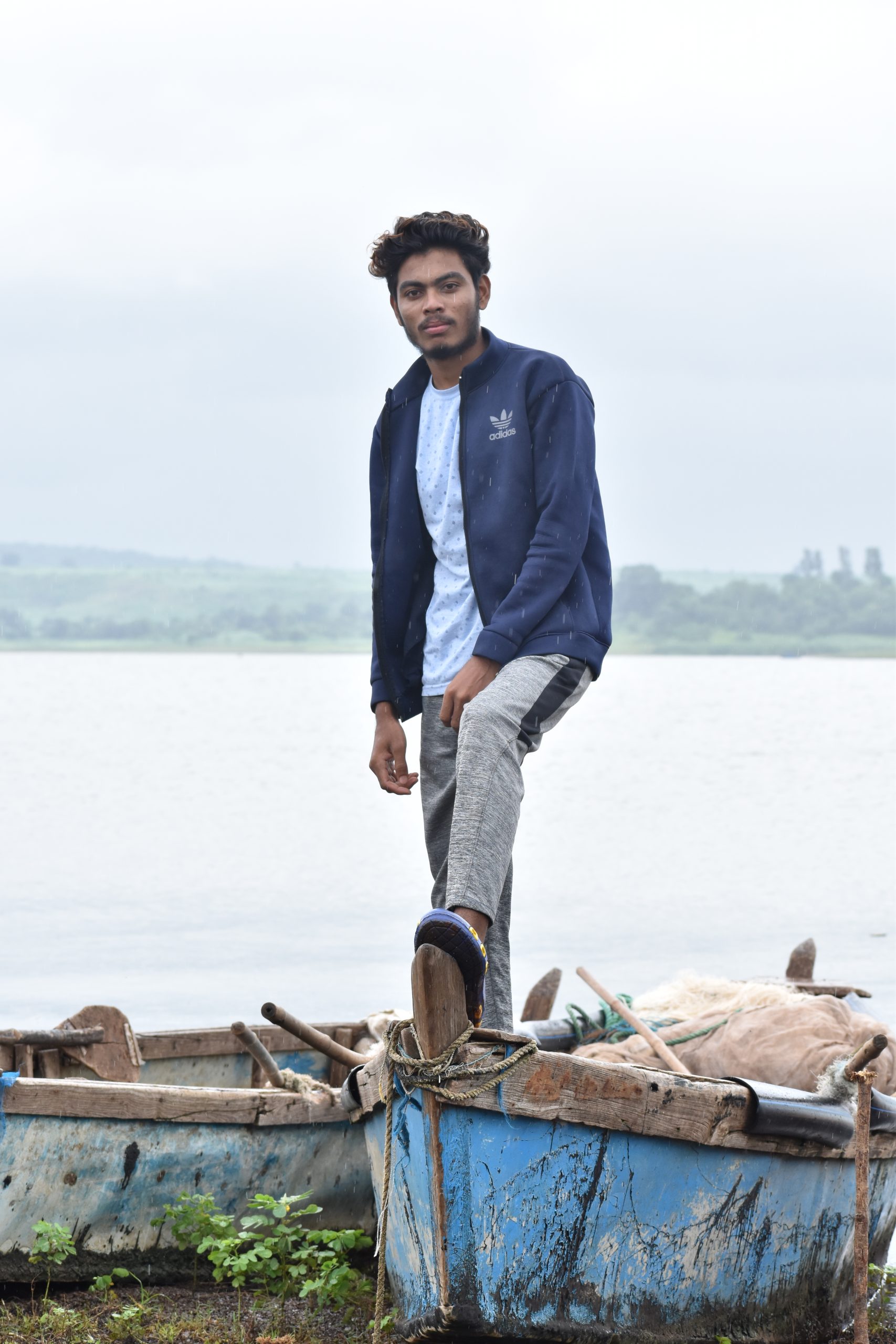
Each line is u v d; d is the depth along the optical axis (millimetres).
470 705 5699
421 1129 5246
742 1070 7281
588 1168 5430
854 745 68312
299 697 118625
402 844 31672
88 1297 6691
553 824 36062
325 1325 6379
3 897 23125
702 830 34875
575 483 6105
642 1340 5672
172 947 18391
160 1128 6816
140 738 69750
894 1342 6586
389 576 6703
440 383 6617
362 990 15586
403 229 6418
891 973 16953
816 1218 6355
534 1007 9539
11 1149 6453
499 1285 5301
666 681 162250
